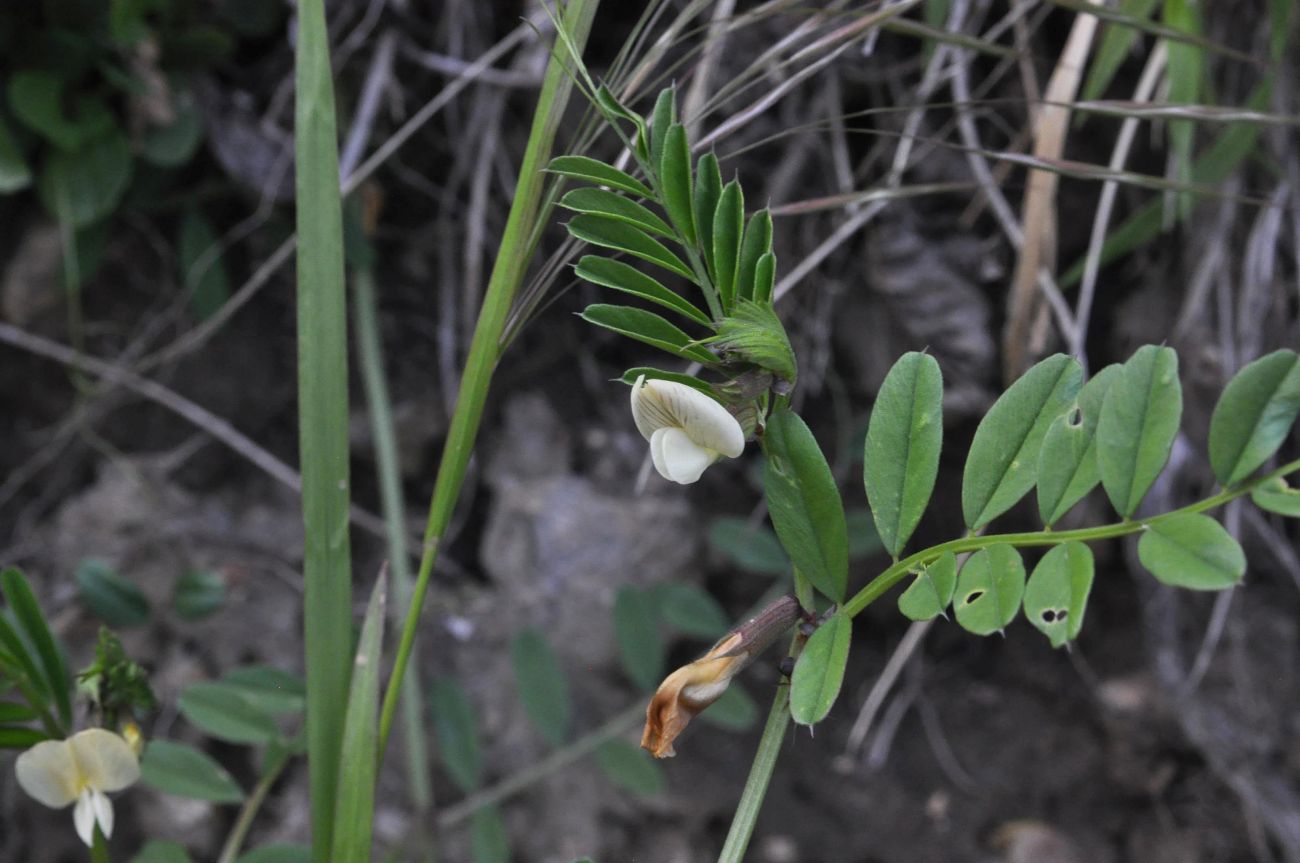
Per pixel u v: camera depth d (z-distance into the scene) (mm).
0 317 725
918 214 718
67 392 751
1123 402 410
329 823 472
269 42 753
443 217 775
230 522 768
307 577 472
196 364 761
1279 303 713
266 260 763
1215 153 644
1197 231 713
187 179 741
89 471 761
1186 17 593
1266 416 402
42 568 736
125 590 669
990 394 730
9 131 690
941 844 759
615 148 709
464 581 785
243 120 742
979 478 423
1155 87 688
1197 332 713
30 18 677
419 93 761
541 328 799
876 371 748
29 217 718
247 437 781
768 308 427
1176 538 404
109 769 464
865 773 776
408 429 791
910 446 426
